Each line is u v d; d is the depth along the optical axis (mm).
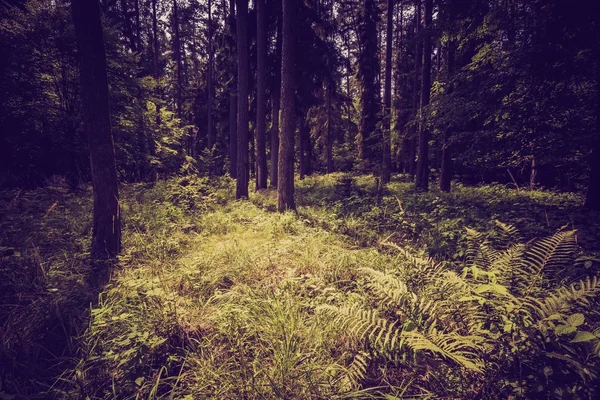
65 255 4965
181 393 2482
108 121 5109
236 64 18516
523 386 2213
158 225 7039
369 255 4969
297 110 18422
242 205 10273
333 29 18938
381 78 30750
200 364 2643
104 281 4312
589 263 3570
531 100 7828
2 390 2488
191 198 10172
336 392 2326
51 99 12156
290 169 9266
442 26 9617
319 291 3869
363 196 11562
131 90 14523
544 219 6645
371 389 2441
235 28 17547
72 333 3166
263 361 2695
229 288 4215
